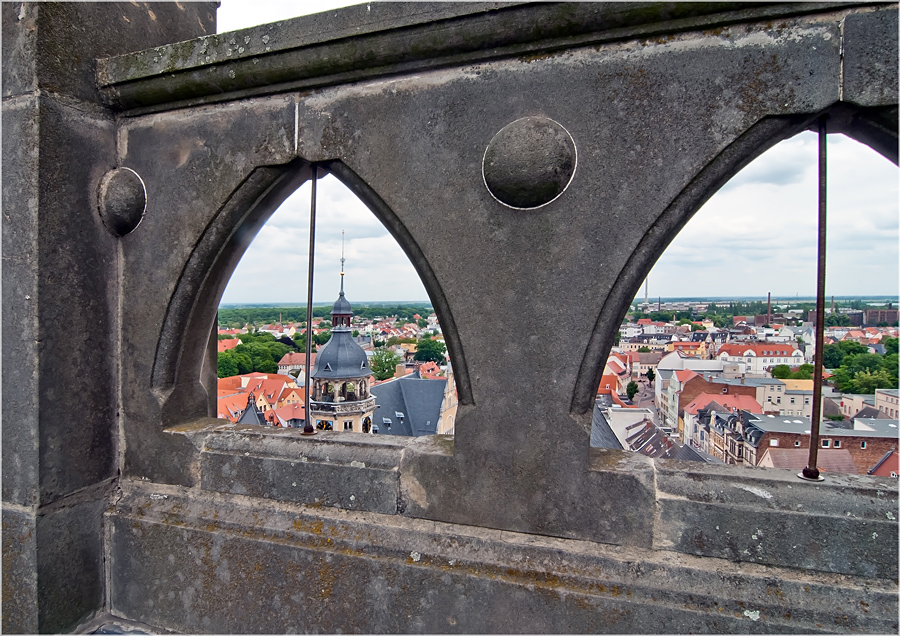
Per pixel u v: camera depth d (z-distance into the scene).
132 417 1.94
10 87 1.69
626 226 1.36
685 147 1.31
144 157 1.88
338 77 1.61
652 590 1.34
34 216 1.67
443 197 1.52
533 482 1.47
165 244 1.86
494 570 1.45
